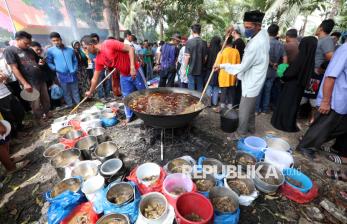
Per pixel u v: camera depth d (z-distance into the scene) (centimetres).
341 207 224
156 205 200
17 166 290
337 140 304
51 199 195
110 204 189
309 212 214
